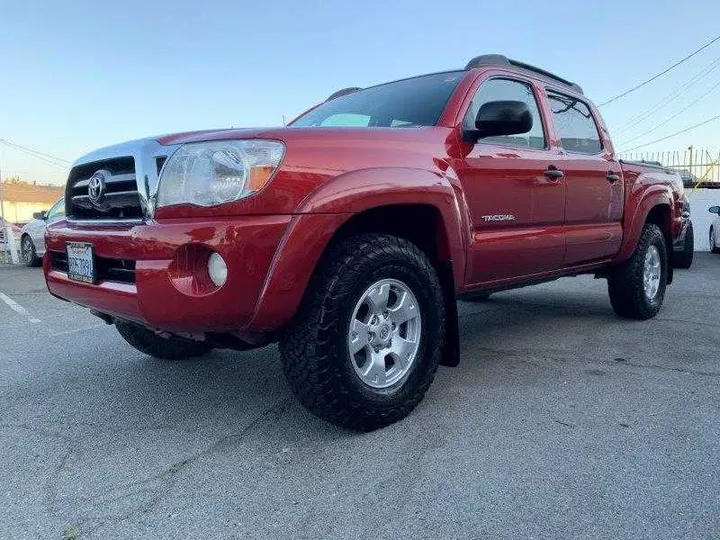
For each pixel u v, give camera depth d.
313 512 2.07
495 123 3.09
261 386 3.47
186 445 2.66
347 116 3.79
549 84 4.23
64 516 2.08
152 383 3.57
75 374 3.81
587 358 4.00
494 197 3.38
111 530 1.99
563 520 1.99
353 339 2.61
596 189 4.32
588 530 1.94
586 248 4.30
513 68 3.90
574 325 5.09
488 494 2.17
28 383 3.65
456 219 3.00
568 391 3.30
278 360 4.02
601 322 5.20
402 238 2.86
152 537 1.94
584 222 4.28
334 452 2.54
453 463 2.41
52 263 3.19
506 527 1.96
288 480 2.30
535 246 3.73
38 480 2.36
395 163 2.73
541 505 2.09
